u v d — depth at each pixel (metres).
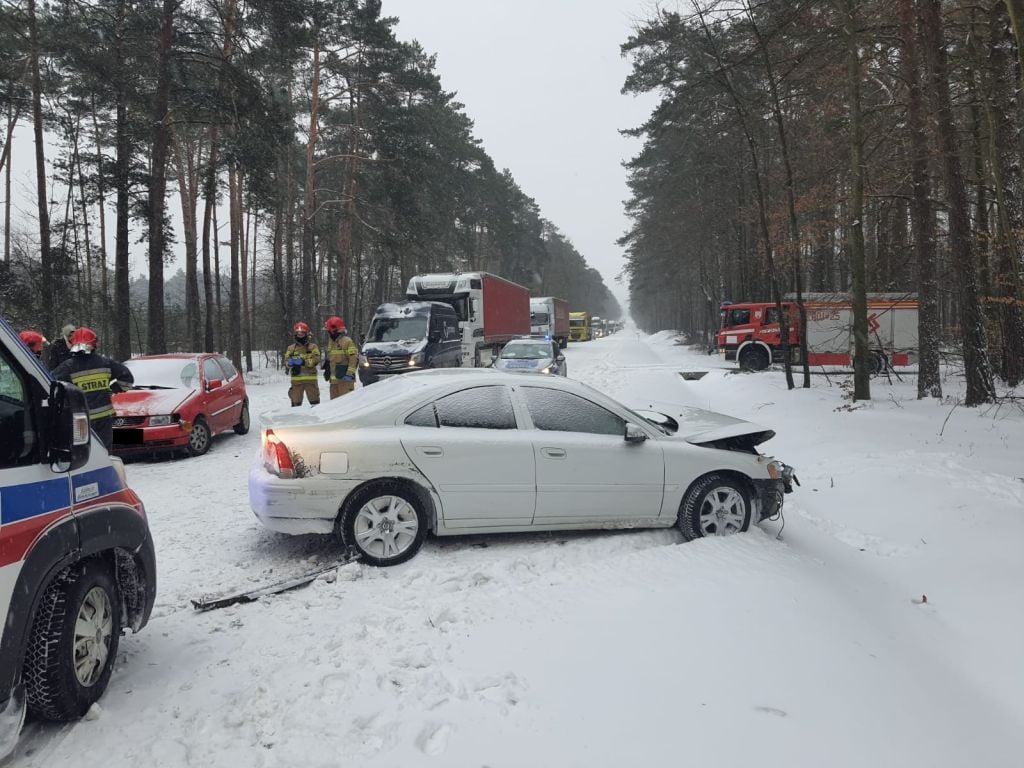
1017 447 9.27
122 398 9.88
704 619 4.04
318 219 33.44
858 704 3.29
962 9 11.05
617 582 4.65
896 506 7.10
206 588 4.91
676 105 28.00
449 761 2.75
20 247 31.36
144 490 8.02
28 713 3.07
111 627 3.39
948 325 14.91
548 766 2.71
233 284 29.02
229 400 11.76
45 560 2.85
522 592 4.55
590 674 3.43
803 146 18.36
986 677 3.89
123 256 22.09
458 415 5.55
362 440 5.23
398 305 19.77
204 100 18.52
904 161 14.27
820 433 11.32
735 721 3.04
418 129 32.31
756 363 24.72
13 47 17.88
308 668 3.57
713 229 34.28
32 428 2.96
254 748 2.88
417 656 3.65
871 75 14.36
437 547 5.61
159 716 3.16
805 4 13.27
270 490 5.14
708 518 5.86
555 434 5.64
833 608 4.41
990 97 10.55
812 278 30.94
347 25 27.97
